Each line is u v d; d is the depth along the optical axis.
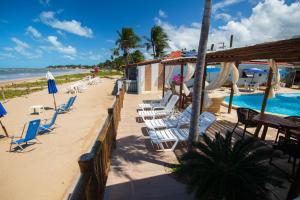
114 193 3.01
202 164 2.46
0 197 3.86
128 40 31.30
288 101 15.13
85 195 1.91
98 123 8.52
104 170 3.22
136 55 41.38
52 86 10.52
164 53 31.16
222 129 6.29
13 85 25.31
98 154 2.67
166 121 6.13
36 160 5.27
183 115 6.18
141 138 5.33
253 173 2.24
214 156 2.51
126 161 4.03
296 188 2.51
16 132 7.74
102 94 17.25
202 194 2.23
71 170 4.75
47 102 13.95
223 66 7.68
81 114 10.22
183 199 2.88
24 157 5.45
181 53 19.06
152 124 5.80
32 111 11.22
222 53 4.46
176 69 17.06
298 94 16.48
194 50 18.62
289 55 3.32
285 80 21.09
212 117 4.79
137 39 31.80
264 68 19.95
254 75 20.22
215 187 2.19
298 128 4.02
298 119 5.12
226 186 2.16
